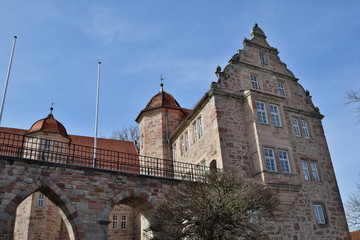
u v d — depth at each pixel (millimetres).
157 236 16250
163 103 32781
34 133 31625
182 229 15258
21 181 16141
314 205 23734
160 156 30578
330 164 26375
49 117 33500
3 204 15453
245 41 27234
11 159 16234
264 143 22312
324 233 22953
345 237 23844
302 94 28250
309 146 26047
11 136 34344
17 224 29703
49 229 29750
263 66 27109
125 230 34281
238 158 22188
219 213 14719
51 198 17406
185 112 33812
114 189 18094
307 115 27438
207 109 24344
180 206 15578
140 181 18906
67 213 16828
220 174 16531
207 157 23609
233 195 15305
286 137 23453
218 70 24781
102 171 18156
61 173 17156
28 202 29891
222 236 15172
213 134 23016
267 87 26391
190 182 16562
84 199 17188
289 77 28141
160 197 19031
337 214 24406
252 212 15469
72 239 16594
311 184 24391
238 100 24250
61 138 32375
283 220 21453
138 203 19406
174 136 30422
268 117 23391
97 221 17078
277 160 22156
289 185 21625
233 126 23094
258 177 21500
